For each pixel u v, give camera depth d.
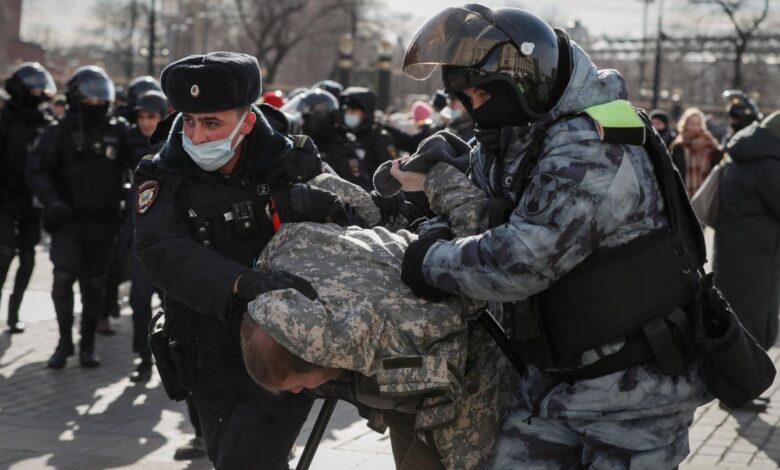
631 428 2.68
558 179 2.55
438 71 2.89
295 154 3.30
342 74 33.88
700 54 68.88
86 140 7.38
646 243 2.63
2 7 83.69
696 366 2.73
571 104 2.63
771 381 2.81
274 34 54.16
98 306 7.66
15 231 8.31
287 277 2.74
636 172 2.61
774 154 6.04
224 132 3.18
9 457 5.39
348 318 2.62
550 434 2.78
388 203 3.30
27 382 7.12
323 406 3.02
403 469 3.04
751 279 6.16
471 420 2.90
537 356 2.74
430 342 2.71
